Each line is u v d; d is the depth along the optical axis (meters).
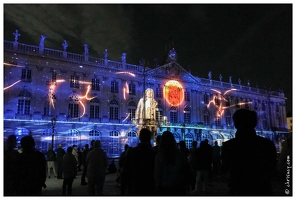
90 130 52.44
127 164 8.35
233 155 6.20
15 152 9.02
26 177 8.26
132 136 57.22
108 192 16.86
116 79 58.06
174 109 64.62
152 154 8.27
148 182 8.00
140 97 60.06
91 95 54.12
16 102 46.06
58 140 48.50
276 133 82.69
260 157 6.02
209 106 70.94
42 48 50.00
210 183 20.47
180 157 7.38
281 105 88.06
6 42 46.66
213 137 69.44
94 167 12.31
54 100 50.00
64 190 14.48
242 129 6.33
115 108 56.97
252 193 5.94
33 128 46.28
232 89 76.12
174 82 65.38
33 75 48.53
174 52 66.75
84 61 54.16
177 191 7.15
